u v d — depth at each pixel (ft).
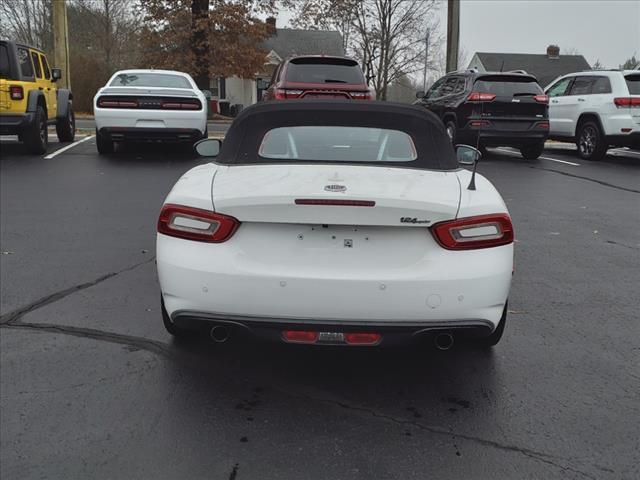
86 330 13.23
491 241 10.23
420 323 9.98
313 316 9.98
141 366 11.76
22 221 22.80
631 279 17.37
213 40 100.07
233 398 10.75
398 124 12.73
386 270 10.01
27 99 37.35
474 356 12.47
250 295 9.98
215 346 12.71
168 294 10.52
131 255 18.72
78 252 18.97
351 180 10.85
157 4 100.73
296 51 156.66
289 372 11.76
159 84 40.42
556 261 19.06
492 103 41.45
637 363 12.19
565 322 14.16
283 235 10.10
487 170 38.37
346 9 138.21
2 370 11.45
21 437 9.46
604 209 27.22
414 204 9.84
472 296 10.03
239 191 10.28
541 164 41.88
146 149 43.55
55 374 11.36
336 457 9.12
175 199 10.49
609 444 9.50
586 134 44.19
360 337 10.05
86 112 106.22
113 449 9.21
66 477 8.58
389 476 8.71
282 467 8.87
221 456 9.11
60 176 32.19
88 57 111.96
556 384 11.35
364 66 152.87
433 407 10.55
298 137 12.67
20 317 13.84
